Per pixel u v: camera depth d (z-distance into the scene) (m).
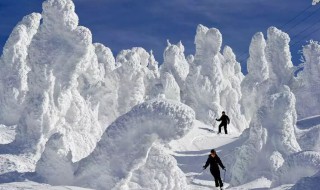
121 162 17.88
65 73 26.12
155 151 19.03
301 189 14.59
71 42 26.09
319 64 45.84
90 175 18.31
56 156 18.70
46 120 25.33
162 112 17.58
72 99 27.56
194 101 48.16
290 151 24.56
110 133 18.19
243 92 53.84
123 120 18.16
